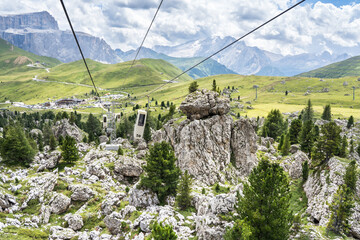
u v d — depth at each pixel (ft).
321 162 244.83
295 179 263.90
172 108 437.99
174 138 281.13
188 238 136.36
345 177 185.37
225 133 268.00
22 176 252.83
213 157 252.42
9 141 291.38
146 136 360.69
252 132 285.64
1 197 190.90
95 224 176.96
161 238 105.09
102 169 260.62
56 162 288.10
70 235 161.17
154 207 179.63
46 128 466.70
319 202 187.32
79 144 380.17
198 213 161.27
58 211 193.67
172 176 196.85
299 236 139.33
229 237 101.81
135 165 264.31
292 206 214.90
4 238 147.95
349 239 141.49
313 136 323.37
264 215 102.78
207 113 272.51
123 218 170.50
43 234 162.50
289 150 359.05
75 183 235.81
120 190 233.76
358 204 168.66
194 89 426.10
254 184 111.14
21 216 183.21
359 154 326.24
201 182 231.50
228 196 142.51
